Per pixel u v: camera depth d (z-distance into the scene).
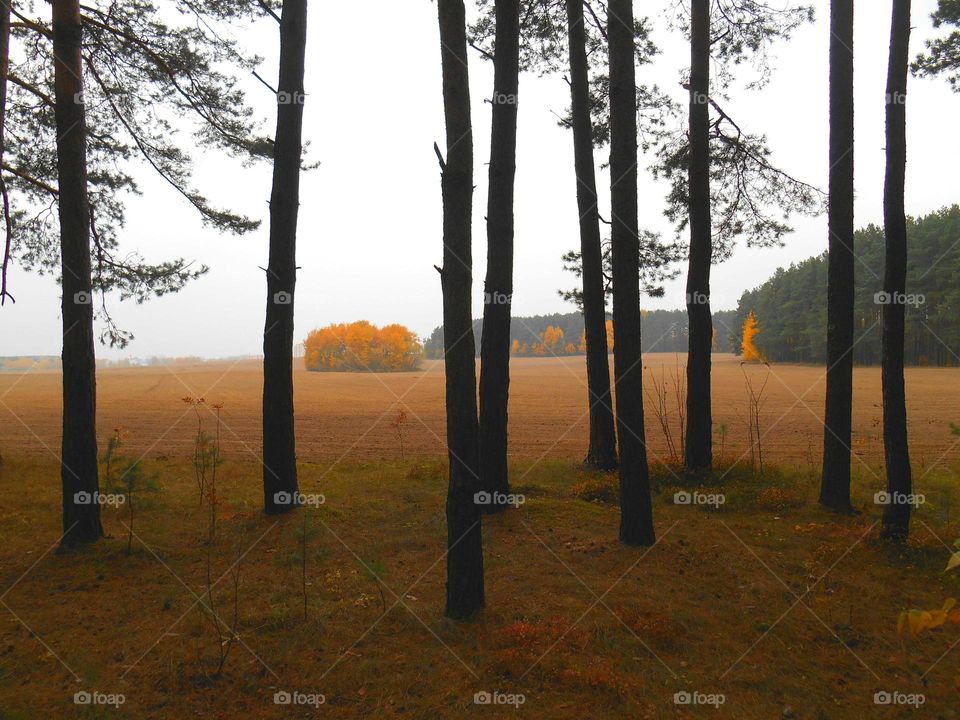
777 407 26.75
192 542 6.89
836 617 5.21
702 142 10.22
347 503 8.50
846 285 8.25
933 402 27.11
